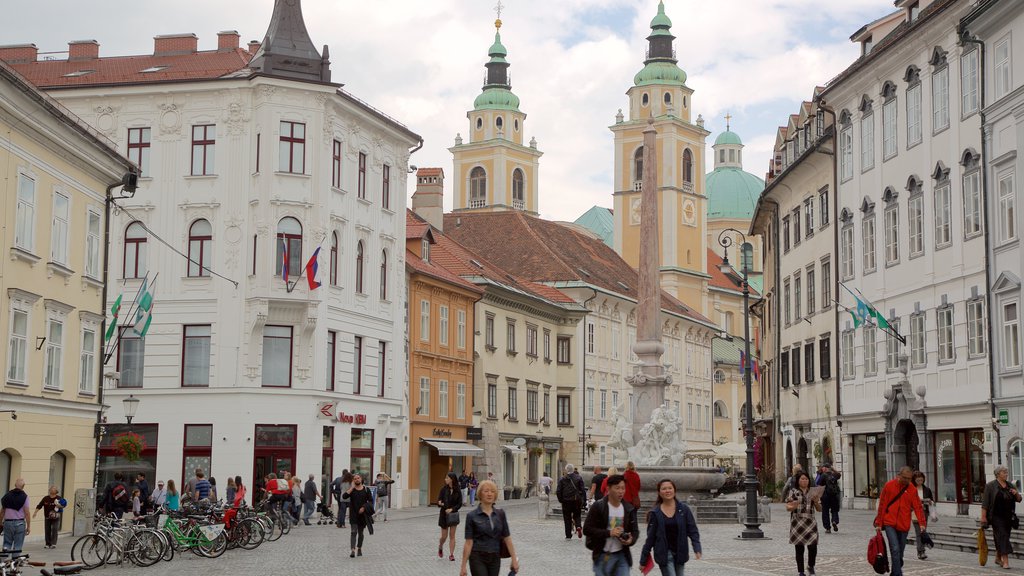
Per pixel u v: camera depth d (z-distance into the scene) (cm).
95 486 4253
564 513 3778
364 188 6291
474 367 7906
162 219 5766
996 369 4175
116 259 5781
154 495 4356
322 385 5819
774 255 7175
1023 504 3959
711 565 2852
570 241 11119
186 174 5766
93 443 4262
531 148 16462
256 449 5609
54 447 3947
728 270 4000
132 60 6238
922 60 4831
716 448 7881
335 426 5894
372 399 6312
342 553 3412
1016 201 4031
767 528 4197
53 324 3953
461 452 7169
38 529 3822
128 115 5825
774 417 7138
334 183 5953
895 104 5106
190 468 5625
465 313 7769
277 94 5719
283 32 5844
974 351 4394
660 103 15088
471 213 10606
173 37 6269
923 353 4816
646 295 5041
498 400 8256
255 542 3606
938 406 4606
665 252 14762
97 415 4294
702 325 12094
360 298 6206
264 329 5684
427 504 7138
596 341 9894
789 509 2456
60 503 3616
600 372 9912
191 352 5697
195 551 3272
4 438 3588
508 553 1839
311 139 5769
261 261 5641
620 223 15175
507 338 8462
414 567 2975
